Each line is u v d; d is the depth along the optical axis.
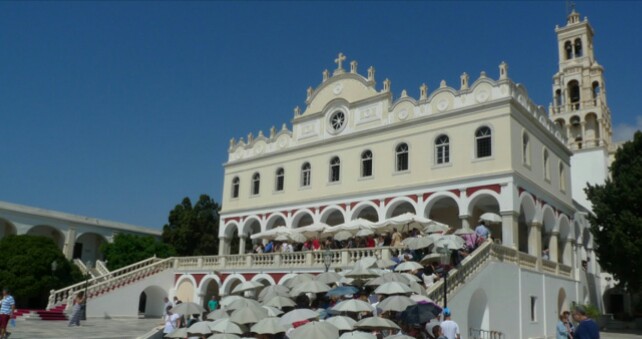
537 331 24.08
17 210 40.88
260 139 37.53
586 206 45.31
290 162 34.84
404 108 29.77
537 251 26.45
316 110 34.66
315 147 33.50
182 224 49.22
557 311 27.12
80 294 27.86
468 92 27.39
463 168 26.52
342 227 25.92
